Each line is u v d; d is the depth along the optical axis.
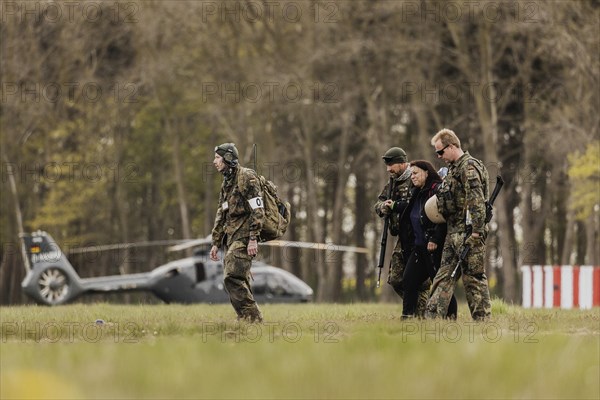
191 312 58.28
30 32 196.75
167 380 21.09
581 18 166.50
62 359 25.11
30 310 65.44
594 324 41.41
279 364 23.38
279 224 45.88
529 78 184.38
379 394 19.53
